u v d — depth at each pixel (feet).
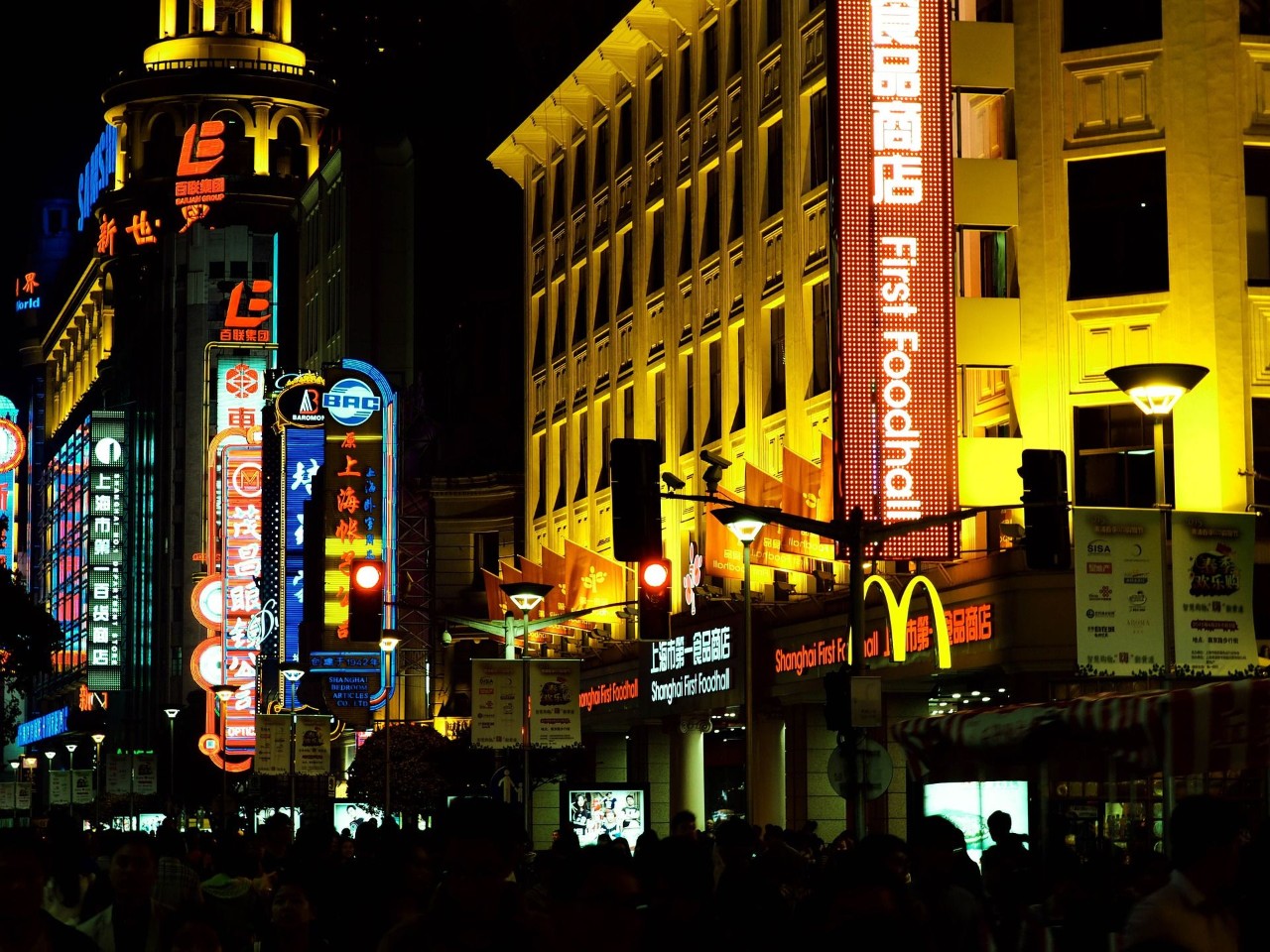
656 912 31.12
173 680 430.61
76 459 566.77
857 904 25.22
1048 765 78.59
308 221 361.10
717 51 170.09
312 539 274.57
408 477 271.08
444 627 261.24
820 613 139.64
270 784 245.24
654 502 78.89
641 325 185.37
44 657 160.66
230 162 477.36
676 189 177.78
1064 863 51.44
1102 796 107.86
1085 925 48.26
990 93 126.62
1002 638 112.88
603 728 193.88
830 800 141.69
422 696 272.72
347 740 275.80
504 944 25.40
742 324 162.20
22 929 29.01
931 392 119.85
